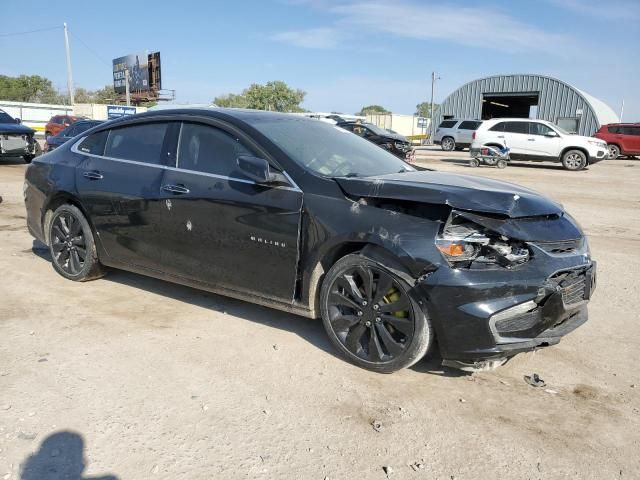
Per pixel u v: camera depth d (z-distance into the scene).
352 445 2.76
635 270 6.12
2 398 3.08
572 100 39.12
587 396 3.30
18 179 13.63
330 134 4.55
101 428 2.83
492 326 3.07
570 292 3.29
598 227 8.84
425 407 3.12
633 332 4.29
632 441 2.86
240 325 4.21
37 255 6.10
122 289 4.97
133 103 70.00
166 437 2.77
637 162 25.98
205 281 4.18
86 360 3.56
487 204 3.20
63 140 15.99
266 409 3.05
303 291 3.69
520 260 3.16
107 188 4.62
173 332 4.05
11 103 42.81
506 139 21.30
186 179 4.15
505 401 3.21
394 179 3.62
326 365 3.58
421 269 3.14
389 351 3.37
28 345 3.76
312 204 3.57
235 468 2.56
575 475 2.58
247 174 3.64
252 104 76.94
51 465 2.54
